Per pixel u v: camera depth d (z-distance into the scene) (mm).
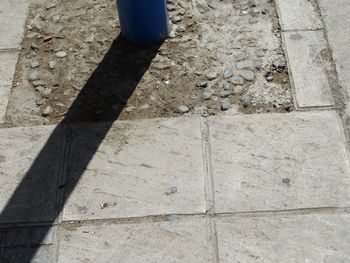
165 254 1325
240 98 1597
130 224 1374
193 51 1717
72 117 1587
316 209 1371
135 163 1478
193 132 1527
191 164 1467
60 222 1390
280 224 1353
